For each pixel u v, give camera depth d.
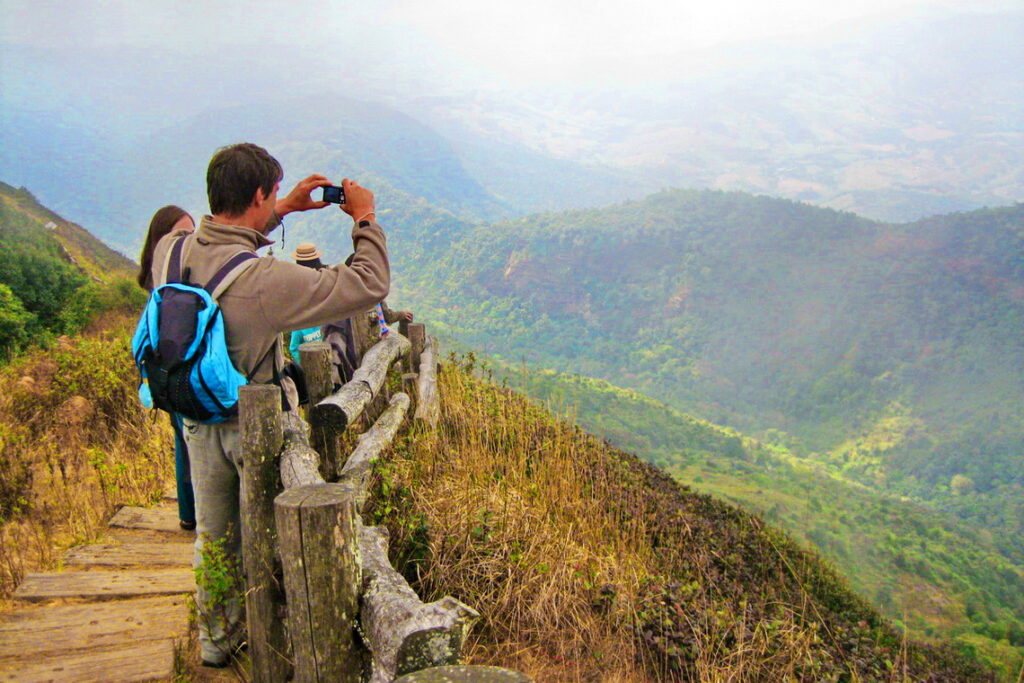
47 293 14.30
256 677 1.95
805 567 8.72
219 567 2.01
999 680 8.40
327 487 1.53
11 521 3.50
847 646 5.11
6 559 3.08
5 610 2.63
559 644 3.22
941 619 43.50
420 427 4.61
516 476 4.70
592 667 3.16
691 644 3.54
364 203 2.22
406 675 1.14
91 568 3.07
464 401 5.95
